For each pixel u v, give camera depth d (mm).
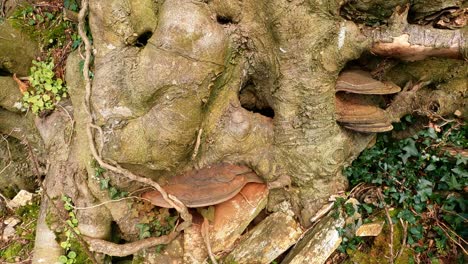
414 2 1036
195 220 1238
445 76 1188
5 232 1478
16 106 1413
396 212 1175
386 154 1226
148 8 1085
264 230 1217
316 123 1142
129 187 1175
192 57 949
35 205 1527
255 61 1130
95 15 1082
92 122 1072
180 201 1108
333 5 1015
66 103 1389
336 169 1190
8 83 1407
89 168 1221
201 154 1149
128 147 1035
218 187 1131
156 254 1236
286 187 1221
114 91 1045
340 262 1181
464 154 1136
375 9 1028
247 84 1217
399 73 1211
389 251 1141
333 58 1072
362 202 1209
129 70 1034
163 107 997
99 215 1254
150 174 1107
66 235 1274
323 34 1048
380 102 1213
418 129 1217
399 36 1027
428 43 1016
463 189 1146
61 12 1435
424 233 1158
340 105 1163
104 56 1086
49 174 1327
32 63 1430
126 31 1080
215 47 960
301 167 1186
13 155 1608
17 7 1476
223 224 1201
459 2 1045
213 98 1104
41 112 1392
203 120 1085
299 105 1137
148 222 1244
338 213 1170
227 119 1139
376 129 1108
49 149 1339
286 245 1202
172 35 943
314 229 1195
